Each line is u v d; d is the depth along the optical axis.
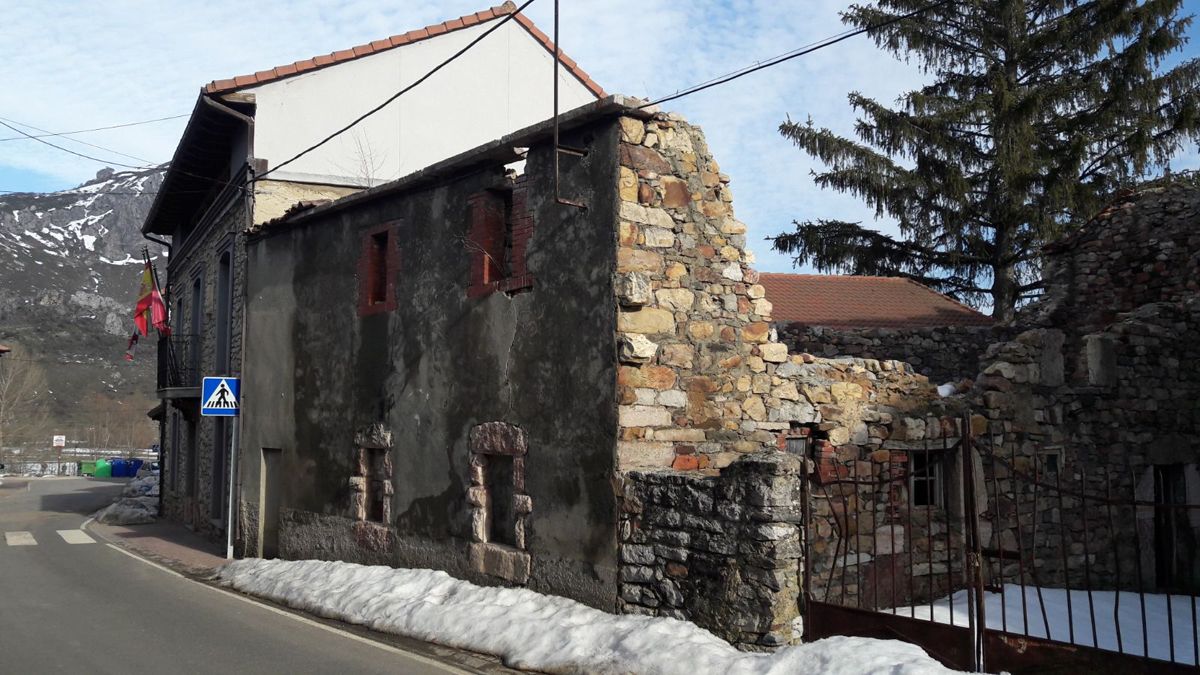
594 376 8.10
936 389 10.59
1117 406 11.34
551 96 18.30
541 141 8.88
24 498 30.25
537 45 18.25
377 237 11.52
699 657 6.36
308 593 9.94
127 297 138.50
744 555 6.76
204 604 10.09
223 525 16.28
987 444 10.41
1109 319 13.51
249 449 14.12
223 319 17.86
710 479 7.09
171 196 20.81
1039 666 5.64
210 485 17.86
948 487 10.24
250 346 14.34
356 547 11.26
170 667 7.09
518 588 8.68
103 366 95.00
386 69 16.70
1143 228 13.30
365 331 11.45
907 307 16.34
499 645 7.49
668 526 7.37
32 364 67.44
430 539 9.99
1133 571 11.08
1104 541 11.02
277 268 13.73
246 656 7.47
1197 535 11.34
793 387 9.28
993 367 10.75
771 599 6.56
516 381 8.94
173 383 19.50
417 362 10.42
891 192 21.14
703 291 8.58
